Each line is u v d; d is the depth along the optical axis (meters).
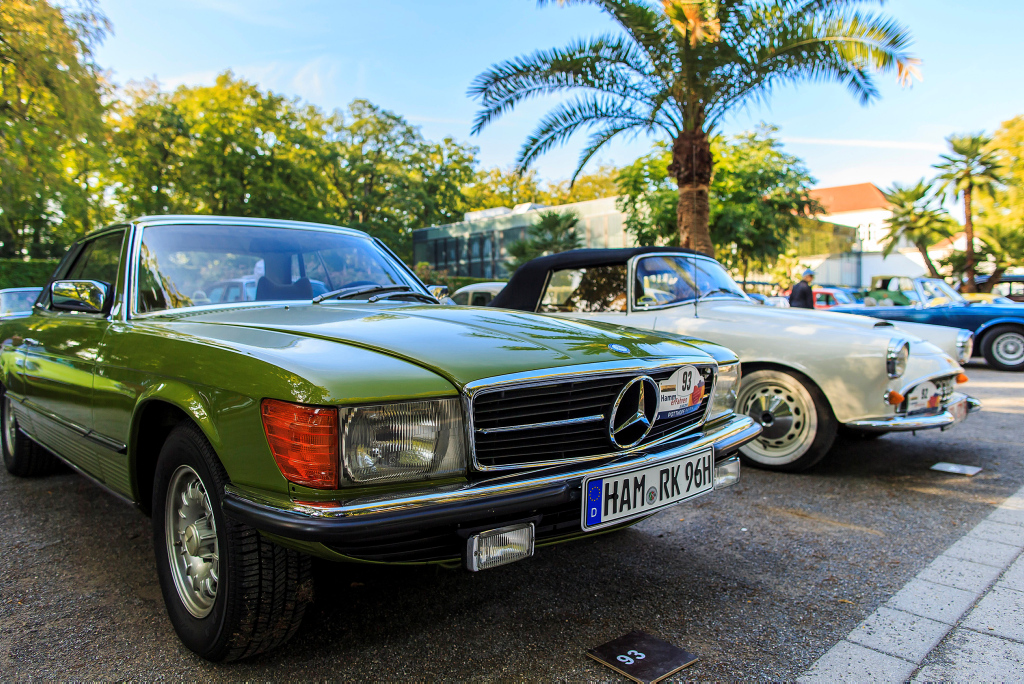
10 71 20.86
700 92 9.41
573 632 2.21
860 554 2.90
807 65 9.07
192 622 2.02
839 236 51.69
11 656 2.05
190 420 2.01
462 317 2.42
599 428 2.05
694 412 2.44
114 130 28.50
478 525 1.78
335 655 2.06
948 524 3.29
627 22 9.22
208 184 31.61
